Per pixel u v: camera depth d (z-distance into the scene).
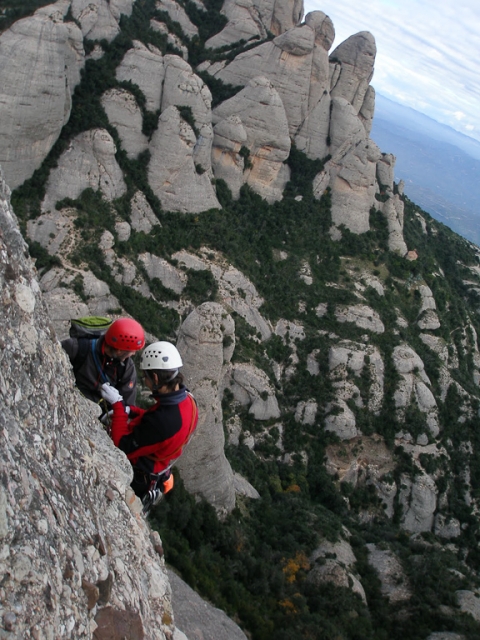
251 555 29.08
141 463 8.28
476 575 39.31
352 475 45.38
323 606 27.36
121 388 8.52
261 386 43.38
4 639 3.86
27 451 5.14
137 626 5.78
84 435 6.93
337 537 34.16
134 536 7.07
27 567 4.38
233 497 31.45
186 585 17.19
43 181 40.66
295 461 43.81
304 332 48.59
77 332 8.40
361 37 61.78
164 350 7.74
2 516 4.30
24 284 5.83
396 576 32.31
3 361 5.14
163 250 44.69
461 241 76.81
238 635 16.25
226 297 45.16
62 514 5.31
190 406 7.94
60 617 4.59
